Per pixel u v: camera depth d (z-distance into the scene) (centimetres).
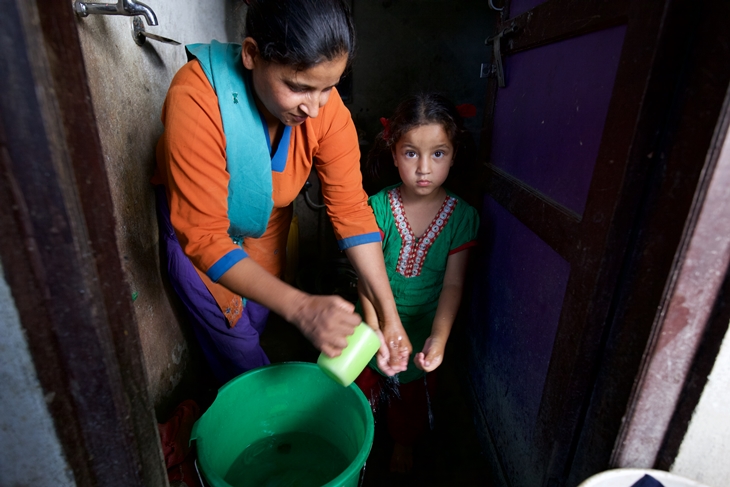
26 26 43
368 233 116
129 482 67
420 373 137
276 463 118
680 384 68
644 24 61
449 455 148
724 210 56
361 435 100
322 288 219
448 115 116
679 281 61
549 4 100
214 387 166
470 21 225
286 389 114
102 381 59
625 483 71
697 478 76
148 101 121
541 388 105
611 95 71
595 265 73
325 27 73
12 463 63
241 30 246
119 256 59
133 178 110
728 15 50
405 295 135
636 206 65
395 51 230
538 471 100
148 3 120
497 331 138
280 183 114
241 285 83
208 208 89
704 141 54
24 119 45
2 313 53
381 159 144
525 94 118
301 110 85
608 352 74
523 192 115
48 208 49
